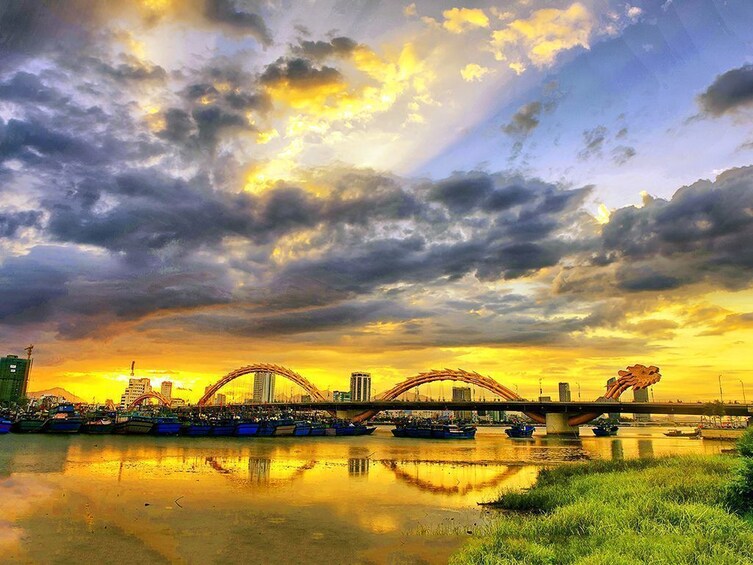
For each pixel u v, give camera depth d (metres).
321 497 35.28
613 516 20.70
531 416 170.50
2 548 22.08
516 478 46.47
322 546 22.95
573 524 21.00
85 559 20.89
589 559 15.23
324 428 130.38
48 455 57.66
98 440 80.94
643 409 154.00
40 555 21.27
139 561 20.72
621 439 138.38
